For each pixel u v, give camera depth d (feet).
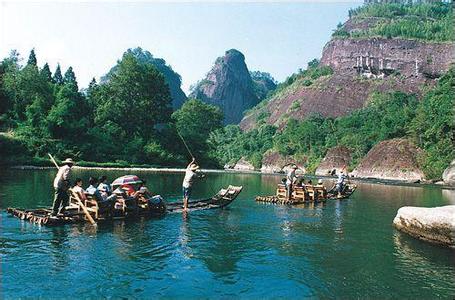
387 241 41.88
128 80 228.43
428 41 439.22
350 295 26.81
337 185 87.86
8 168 140.36
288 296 26.32
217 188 100.32
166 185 98.07
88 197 47.42
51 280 27.37
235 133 480.23
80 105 213.25
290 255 35.50
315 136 321.52
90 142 195.00
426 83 410.52
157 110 234.99
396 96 341.21
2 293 25.02
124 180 56.08
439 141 209.56
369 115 317.22
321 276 30.27
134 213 50.85
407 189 132.98
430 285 28.89
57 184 45.60
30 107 184.75
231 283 28.30
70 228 42.65
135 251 34.78
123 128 223.10
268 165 339.77
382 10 550.77
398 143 235.61
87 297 25.05
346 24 556.10
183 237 40.63
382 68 439.22
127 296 25.49
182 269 30.68
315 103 428.15
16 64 254.68
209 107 275.59
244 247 37.63
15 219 46.14
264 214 57.26
